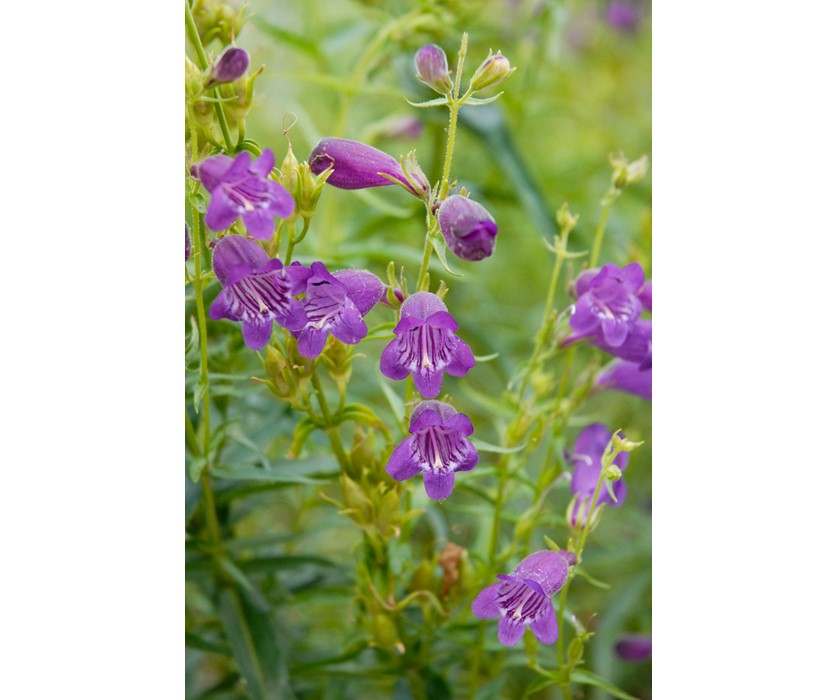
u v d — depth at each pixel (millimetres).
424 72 404
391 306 413
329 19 682
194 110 411
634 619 588
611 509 608
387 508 432
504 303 688
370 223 572
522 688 549
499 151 572
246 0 447
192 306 442
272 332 427
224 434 447
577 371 578
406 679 471
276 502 582
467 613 474
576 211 674
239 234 408
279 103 674
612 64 796
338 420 431
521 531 463
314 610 566
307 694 502
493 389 578
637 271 436
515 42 625
